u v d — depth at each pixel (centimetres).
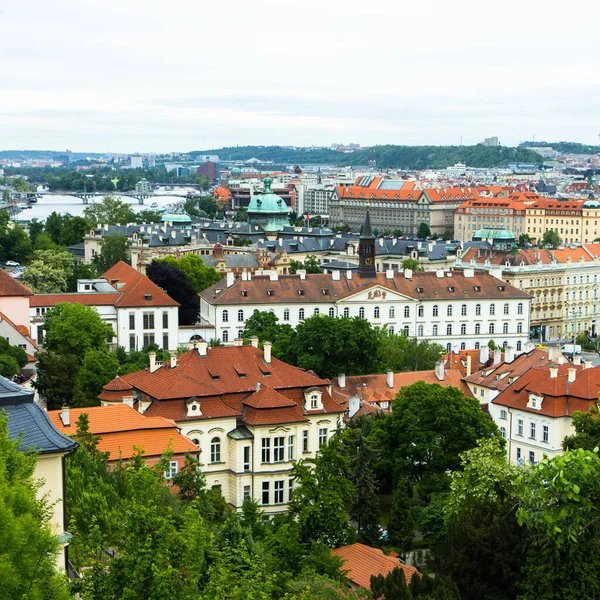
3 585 7456
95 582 9431
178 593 9269
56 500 9444
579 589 12469
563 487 8619
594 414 18288
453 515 16075
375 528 18550
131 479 13038
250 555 10988
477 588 13650
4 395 10025
